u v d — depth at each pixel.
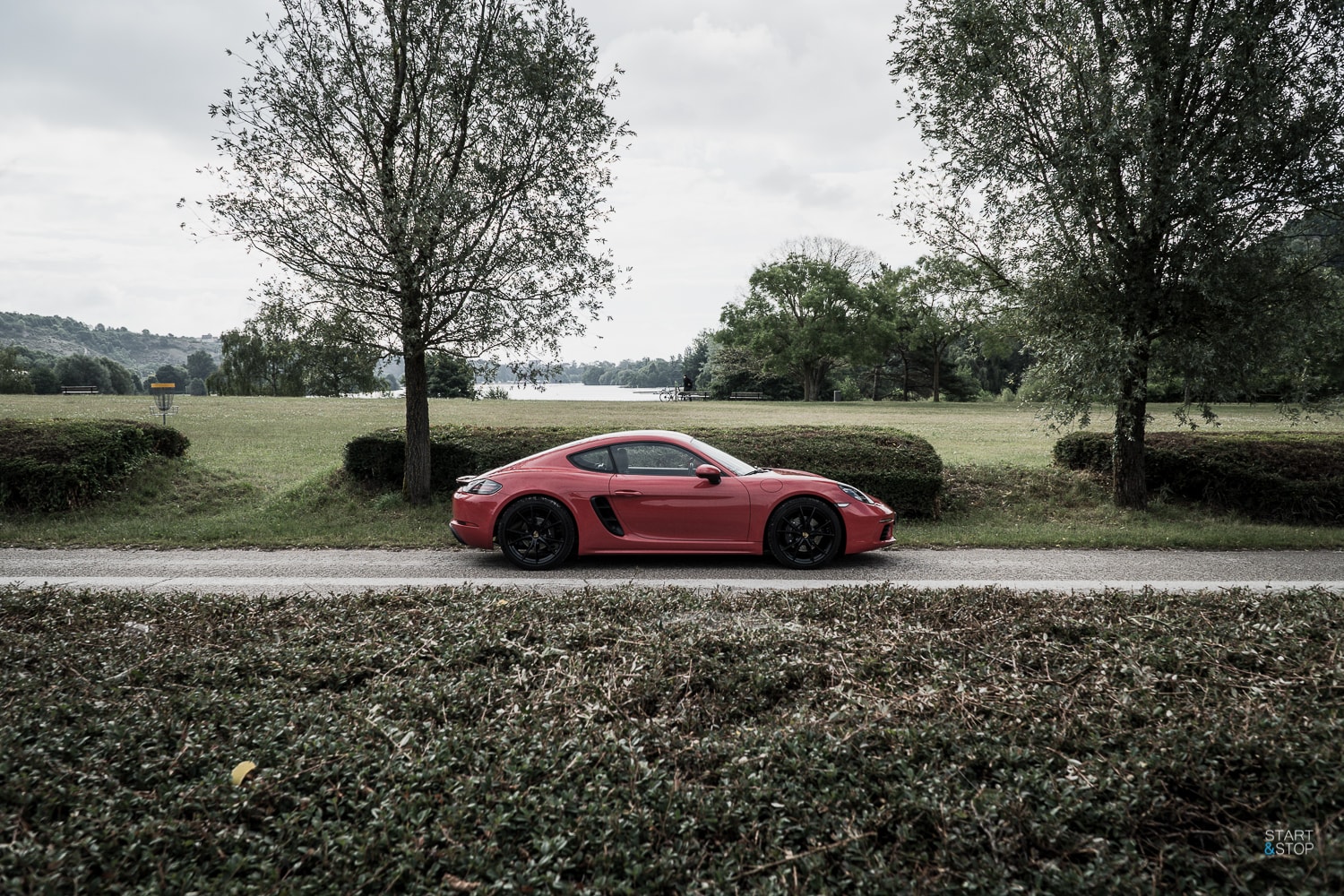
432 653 3.92
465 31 10.31
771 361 60.47
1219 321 10.28
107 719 2.93
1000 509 11.91
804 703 3.26
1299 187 9.55
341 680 3.56
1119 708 3.04
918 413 34.34
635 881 2.07
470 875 2.07
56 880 1.96
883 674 3.62
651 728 2.96
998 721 2.94
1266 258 9.88
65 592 5.34
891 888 2.02
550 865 2.10
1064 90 10.34
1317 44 9.70
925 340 60.00
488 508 8.02
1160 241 10.30
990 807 2.28
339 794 2.42
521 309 10.58
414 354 10.83
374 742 2.79
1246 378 10.23
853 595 5.20
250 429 20.39
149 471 12.57
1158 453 12.12
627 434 8.57
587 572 7.85
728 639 4.06
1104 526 10.80
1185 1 10.18
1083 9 10.05
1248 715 2.83
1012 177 10.38
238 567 8.00
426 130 10.38
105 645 3.99
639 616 4.77
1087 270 10.44
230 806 2.34
